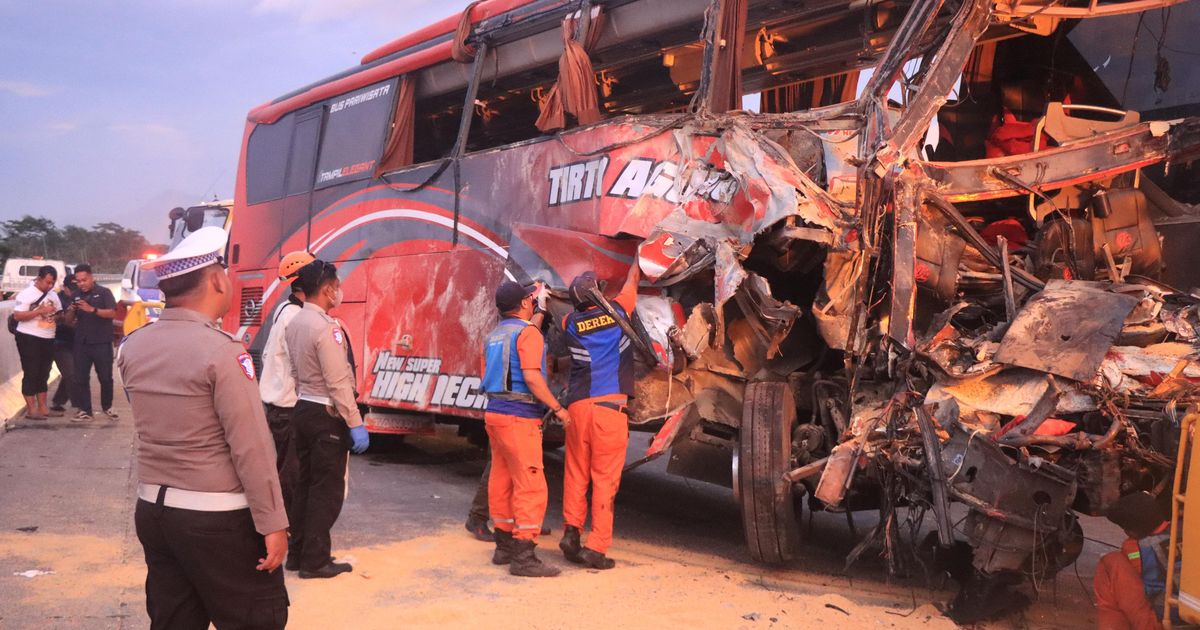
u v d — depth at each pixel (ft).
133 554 19.69
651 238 20.34
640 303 21.07
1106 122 20.54
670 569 20.40
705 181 21.08
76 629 15.10
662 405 21.04
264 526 10.49
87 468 29.40
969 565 18.58
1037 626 17.12
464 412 27.71
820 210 18.54
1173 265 21.22
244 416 10.39
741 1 22.35
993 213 22.11
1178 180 22.36
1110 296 17.22
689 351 19.70
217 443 10.52
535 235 25.40
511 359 19.81
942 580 19.89
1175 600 12.49
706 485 32.24
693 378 21.02
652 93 27.50
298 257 19.80
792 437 20.34
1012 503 15.84
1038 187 19.17
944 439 16.84
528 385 19.58
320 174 37.09
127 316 48.29
